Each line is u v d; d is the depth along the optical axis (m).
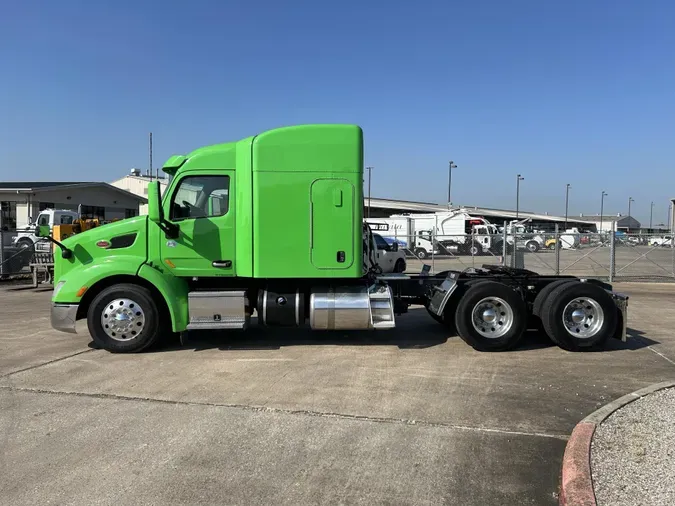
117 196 40.88
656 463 3.69
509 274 8.19
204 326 7.30
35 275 15.76
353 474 3.77
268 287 7.57
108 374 6.26
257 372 6.36
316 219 7.16
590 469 3.62
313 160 7.13
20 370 6.41
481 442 4.34
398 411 5.04
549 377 6.23
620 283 17.45
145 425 4.65
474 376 6.26
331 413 4.98
